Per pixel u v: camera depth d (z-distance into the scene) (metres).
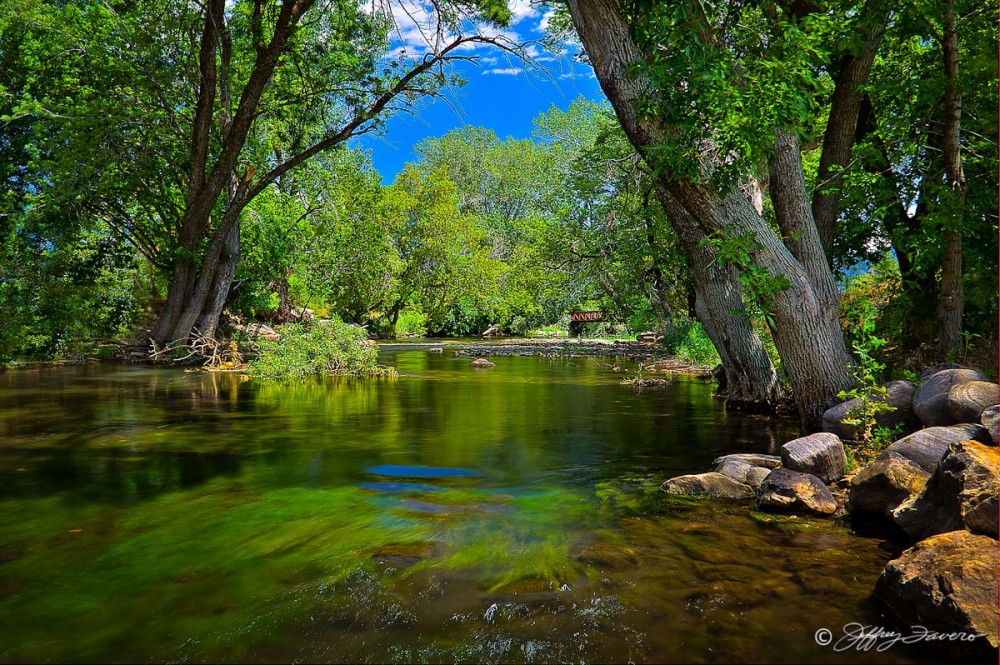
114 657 2.64
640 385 13.90
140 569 3.57
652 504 4.84
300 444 7.29
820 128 10.87
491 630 2.85
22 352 18.34
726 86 5.82
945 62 7.27
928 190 8.08
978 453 3.61
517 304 42.97
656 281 23.05
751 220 6.68
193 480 5.60
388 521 4.42
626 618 2.96
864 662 2.56
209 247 19.94
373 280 36.53
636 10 6.26
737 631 2.83
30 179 21.00
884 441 5.73
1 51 20.50
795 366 6.95
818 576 3.45
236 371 17.42
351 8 18.36
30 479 5.62
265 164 21.84
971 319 8.69
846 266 10.48
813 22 6.03
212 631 2.86
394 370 16.86
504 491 5.23
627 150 21.17
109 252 21.80
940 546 3.07
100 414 9.55
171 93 19.44
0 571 3.54
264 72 17.80
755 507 4.77
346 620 2.96
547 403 10.97
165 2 18.17
